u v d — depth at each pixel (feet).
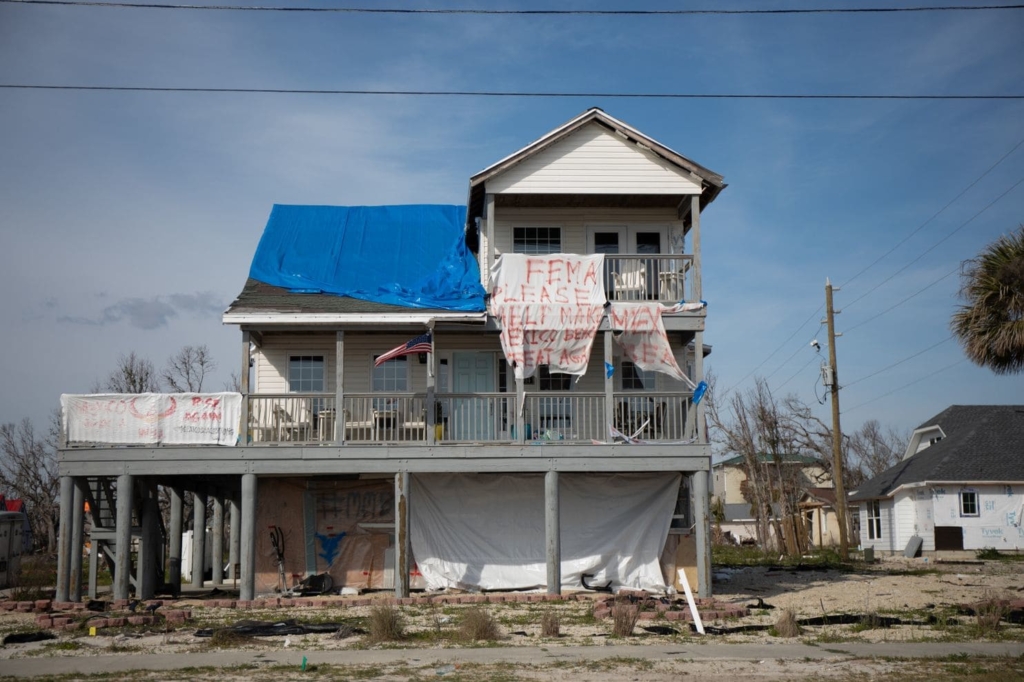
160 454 65.72
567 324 68.69
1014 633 49.65
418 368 77.20
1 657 43.78
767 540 148.05
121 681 37.55
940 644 46.09
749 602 64.54
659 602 60.18
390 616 49.08
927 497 122.52
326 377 76.69
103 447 65.82
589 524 69.97
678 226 78.18
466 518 69.92
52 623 53.47
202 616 58.29
